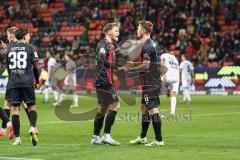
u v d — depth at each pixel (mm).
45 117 36531
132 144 22938
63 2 87562
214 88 63781
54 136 25922
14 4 91625
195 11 76125
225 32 73000
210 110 42625
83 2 85688
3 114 24266
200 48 70125
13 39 24594
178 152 20266
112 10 81125
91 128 29531
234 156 19297
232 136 26047
